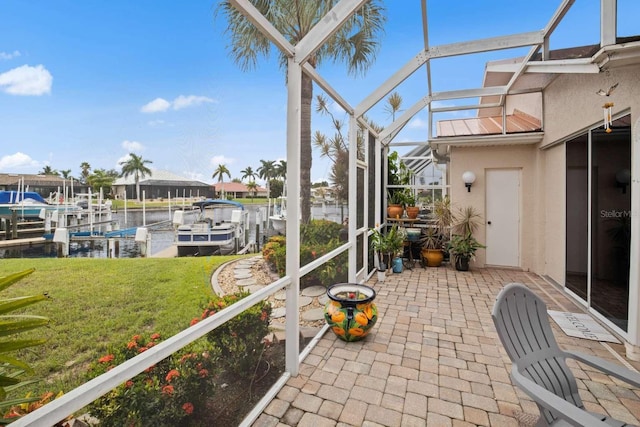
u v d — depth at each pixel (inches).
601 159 141.7
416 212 275.9
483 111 308.7
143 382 54.4
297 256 97.2
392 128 245.3
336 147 148.1
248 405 81.6
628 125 119.2
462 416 80.5
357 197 192.9
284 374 98.2
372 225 232.1
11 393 35.2
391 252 226.4
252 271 91.9
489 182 246.4
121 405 50.3
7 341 29.3
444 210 251.3
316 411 82.0
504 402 85.8
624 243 124.0
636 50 99.8
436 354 111.9
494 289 191.6
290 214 96.2
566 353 68.7
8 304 28.6
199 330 57.7
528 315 71.2
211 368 70.1
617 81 121.0
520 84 197.8
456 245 239.8
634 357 106.7
